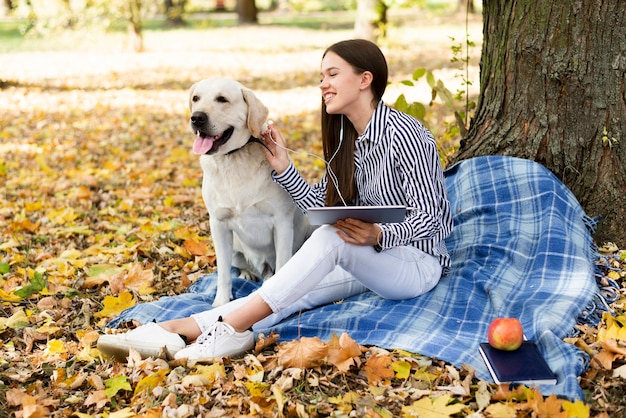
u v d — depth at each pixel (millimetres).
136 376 2721
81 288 3889
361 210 2650
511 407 2359
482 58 4086
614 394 2443
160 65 14742
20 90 11742
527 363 2521
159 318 3297
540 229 3430
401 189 3068
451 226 3266
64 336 3279
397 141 2971
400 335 2865
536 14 3645
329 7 33781
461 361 2650
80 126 9047
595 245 3537
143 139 8312
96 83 12547
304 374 2674
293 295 2822
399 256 3037
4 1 29828
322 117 3213
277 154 3328
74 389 2744
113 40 19469
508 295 3143
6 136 8430
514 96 3820
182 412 2438
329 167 3230
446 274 3346
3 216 5395
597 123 3607
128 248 4504
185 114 9758
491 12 3951
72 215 5262
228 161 3449
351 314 3117
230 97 3363
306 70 13672
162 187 6254
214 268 4191
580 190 3691
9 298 3666
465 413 2416
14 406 2584
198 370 2701
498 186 3670
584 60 3564
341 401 2486
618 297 3148
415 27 21703
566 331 2775
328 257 2820
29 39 20094
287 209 3551
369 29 15234
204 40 19828
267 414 2408
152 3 18062
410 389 2551
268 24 24391
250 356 2807
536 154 3756
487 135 3961
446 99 4391
